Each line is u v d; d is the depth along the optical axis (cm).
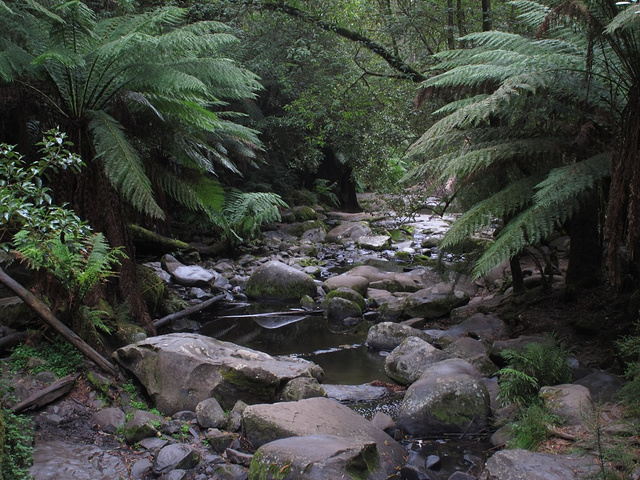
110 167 431
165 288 697
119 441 338
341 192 1727
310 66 1027
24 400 349
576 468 271
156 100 496
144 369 400
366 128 1030
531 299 574
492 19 879
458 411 378
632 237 385
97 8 750
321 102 999
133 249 514
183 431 353
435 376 409
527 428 324
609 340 461
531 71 449
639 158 374
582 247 535
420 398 387
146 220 889
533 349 416
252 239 1123
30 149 578
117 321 477
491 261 423
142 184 433
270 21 1052
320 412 355
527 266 733
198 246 1017
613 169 396
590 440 295
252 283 789
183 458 312
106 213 485
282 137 1286
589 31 388
